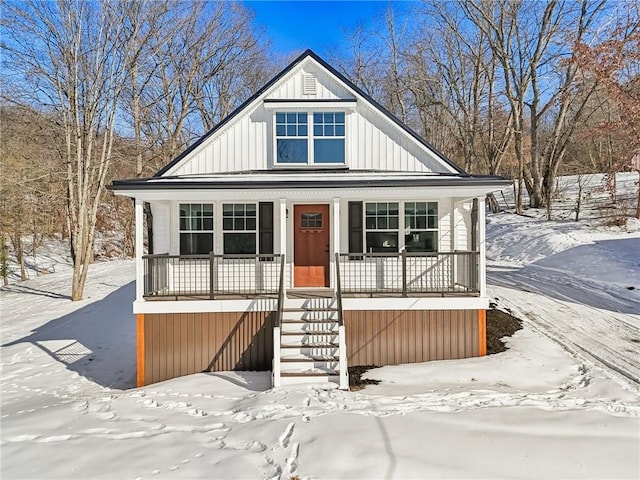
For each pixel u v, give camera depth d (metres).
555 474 4.51
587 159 36.50
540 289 15.34
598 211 24.80
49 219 28.05
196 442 5.46
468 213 10.96
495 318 11.56
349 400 6.68
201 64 30.12
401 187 9.13
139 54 21.78
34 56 18.86
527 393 6.98
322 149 11.10
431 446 5.07
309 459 4.83
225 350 9.22
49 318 16.30
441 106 34.47
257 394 7.26
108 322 15.38
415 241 11.01
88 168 19.70
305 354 8.38
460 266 10.80
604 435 5.34
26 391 9.15
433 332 9.20
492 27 28.61
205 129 34.66
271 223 11.09
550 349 9.27
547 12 26.66
